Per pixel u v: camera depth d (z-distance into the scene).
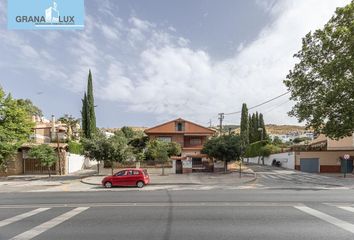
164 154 37.53
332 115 34.84
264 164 65.62
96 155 33.12
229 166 45.97
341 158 43.75
